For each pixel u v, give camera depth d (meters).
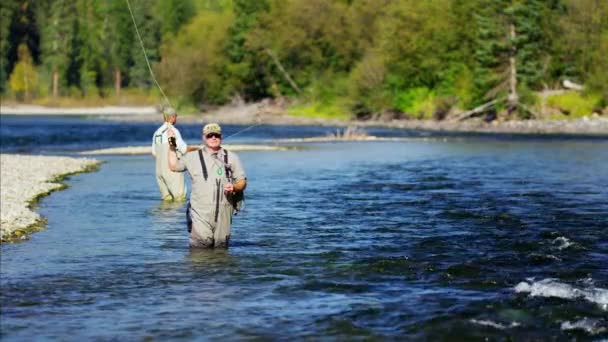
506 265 16.50
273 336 11.92
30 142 77.06
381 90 130.75
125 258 17.44
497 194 29.64
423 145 68.25
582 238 19.72
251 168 42.75
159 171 27.77
